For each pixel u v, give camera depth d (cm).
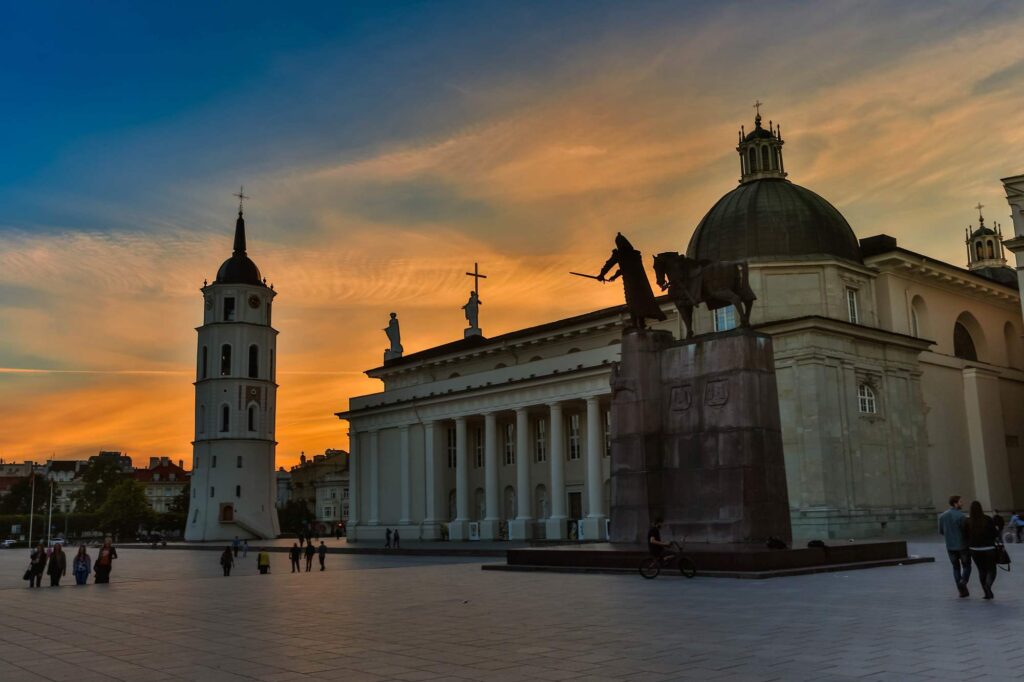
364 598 2075
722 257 5412
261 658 1217
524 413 6200
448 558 4406
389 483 7506
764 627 1355
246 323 10419
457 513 6588
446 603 1875
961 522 1697
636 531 2541
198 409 10356
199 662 1201
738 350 2428
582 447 6134
